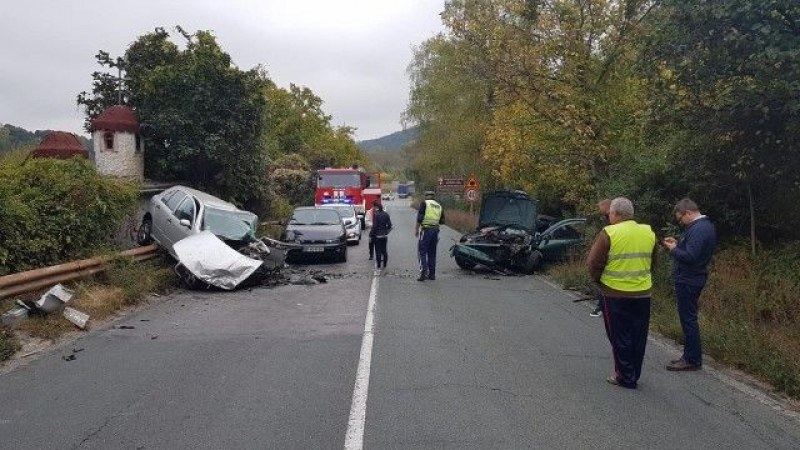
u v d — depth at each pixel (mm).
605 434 5262
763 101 9531
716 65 9930
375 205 17016
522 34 18312
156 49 21422
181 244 13023
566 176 18812
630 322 6547
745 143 10828
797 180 10641
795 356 7008
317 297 12133
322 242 17688
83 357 7555
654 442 5121
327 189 30797
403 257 19828
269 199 25484
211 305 11180
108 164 18938
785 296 9148
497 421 5500
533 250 16094
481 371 7043
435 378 6730
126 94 21219
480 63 19609
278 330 9102
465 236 17375
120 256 11797
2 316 8398
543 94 18266
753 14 9070
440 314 10445
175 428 5262
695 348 7289
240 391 6242
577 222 17547
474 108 34188
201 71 20062
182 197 14828
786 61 8875
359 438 5062
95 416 5551
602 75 17812
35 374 6840
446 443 4988
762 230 11820
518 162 21000
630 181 14039
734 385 6777
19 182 11094
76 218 11352
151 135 20250
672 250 7359
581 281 13367
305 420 5449
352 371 6953
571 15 17500
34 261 10289
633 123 16812
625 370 6562
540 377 6875
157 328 9211
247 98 21031
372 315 10250
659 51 10883
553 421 5535
